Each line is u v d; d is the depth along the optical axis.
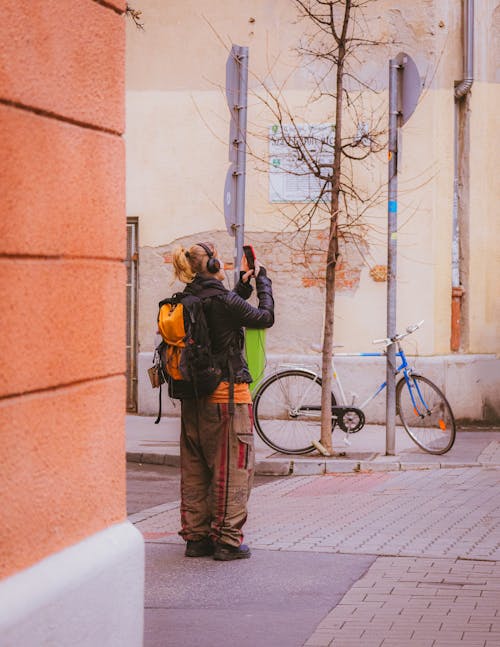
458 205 18.05
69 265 4.68
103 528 5.00
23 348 4.33
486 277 18.23
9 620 4.10
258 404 14.09
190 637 6.28
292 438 13.95
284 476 13.05
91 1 4.88
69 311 4.68
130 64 17.77
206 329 8.16
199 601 7.10
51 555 4.55
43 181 4.47
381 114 17.11
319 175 13.91
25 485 4.35
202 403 8.26
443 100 17.34
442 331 17.34
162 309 8.30
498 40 18.33
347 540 8.97
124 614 5.00
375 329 17.14
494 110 18.30
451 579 7.58
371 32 17.17
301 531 9.38
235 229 12.26
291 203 17.25
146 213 17.73
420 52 17.17
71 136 4.70
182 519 8.48
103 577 4.79
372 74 17.16
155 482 12.32
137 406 17.81
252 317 8.26
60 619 4.45
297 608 6.89
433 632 6.30
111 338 5.05
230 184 12.30
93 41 4.89
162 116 17.69
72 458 4.71
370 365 16.97
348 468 13.04
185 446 8.45
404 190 17.11
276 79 17.34
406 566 8.00
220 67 17.53
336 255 13.80
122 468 5.19
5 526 4.21
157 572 7.93
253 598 7.16
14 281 4.27
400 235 17.12
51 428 4.55
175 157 17.64
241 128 12.27
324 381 13.73
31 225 4.38
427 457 13.73
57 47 4.59
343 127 17.16
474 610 6.77
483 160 18.16
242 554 8.32
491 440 15.75
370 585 7.45
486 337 18.22
